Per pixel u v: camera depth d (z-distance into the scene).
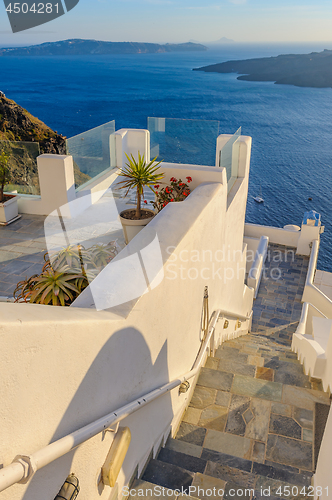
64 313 1.71
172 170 5.13
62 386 1.59
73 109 167.88
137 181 4.38
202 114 180.25
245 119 177.62
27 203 6.12
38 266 4.47
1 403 1.17
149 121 7.30
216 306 5.77
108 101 185.38
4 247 4.96
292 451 3.78
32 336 1.31
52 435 1.54
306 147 142.88
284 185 109.44
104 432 2.12
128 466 2.65
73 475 1.75
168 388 3.19
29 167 6.01
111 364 2.13
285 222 90.19
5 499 1.23
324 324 6.86
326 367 4.89
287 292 15.59
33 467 1.23
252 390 4.74
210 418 4.22
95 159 7.21
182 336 3.88
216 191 4.66
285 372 5.30
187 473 3.08
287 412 4.32
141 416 2.84
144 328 2.65
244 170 7.52
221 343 6.91
